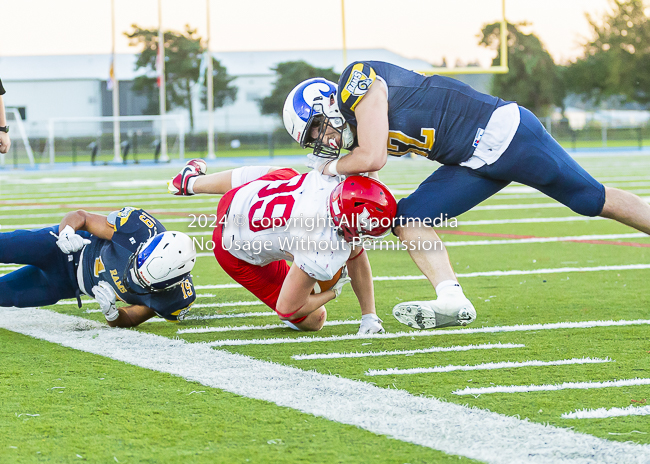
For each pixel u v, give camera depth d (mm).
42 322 8594
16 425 5328
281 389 6070
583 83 93812
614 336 7711
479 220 18984
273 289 7871
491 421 5312
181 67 95125
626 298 9617
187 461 4723
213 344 7578
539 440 4969
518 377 6371
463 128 7215
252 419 5414
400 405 5668
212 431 5199
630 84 90938
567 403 5699
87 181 35281
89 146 58312
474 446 4883
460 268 12266
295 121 7250
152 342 7625
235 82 96875
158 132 69750
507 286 10633
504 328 8164
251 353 7230
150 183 33094
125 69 94812
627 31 91375
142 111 95438
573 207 7582
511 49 95875
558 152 7379
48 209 22328
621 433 5086
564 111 96812
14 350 7324
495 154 7211
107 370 6629
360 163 6867
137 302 8117
